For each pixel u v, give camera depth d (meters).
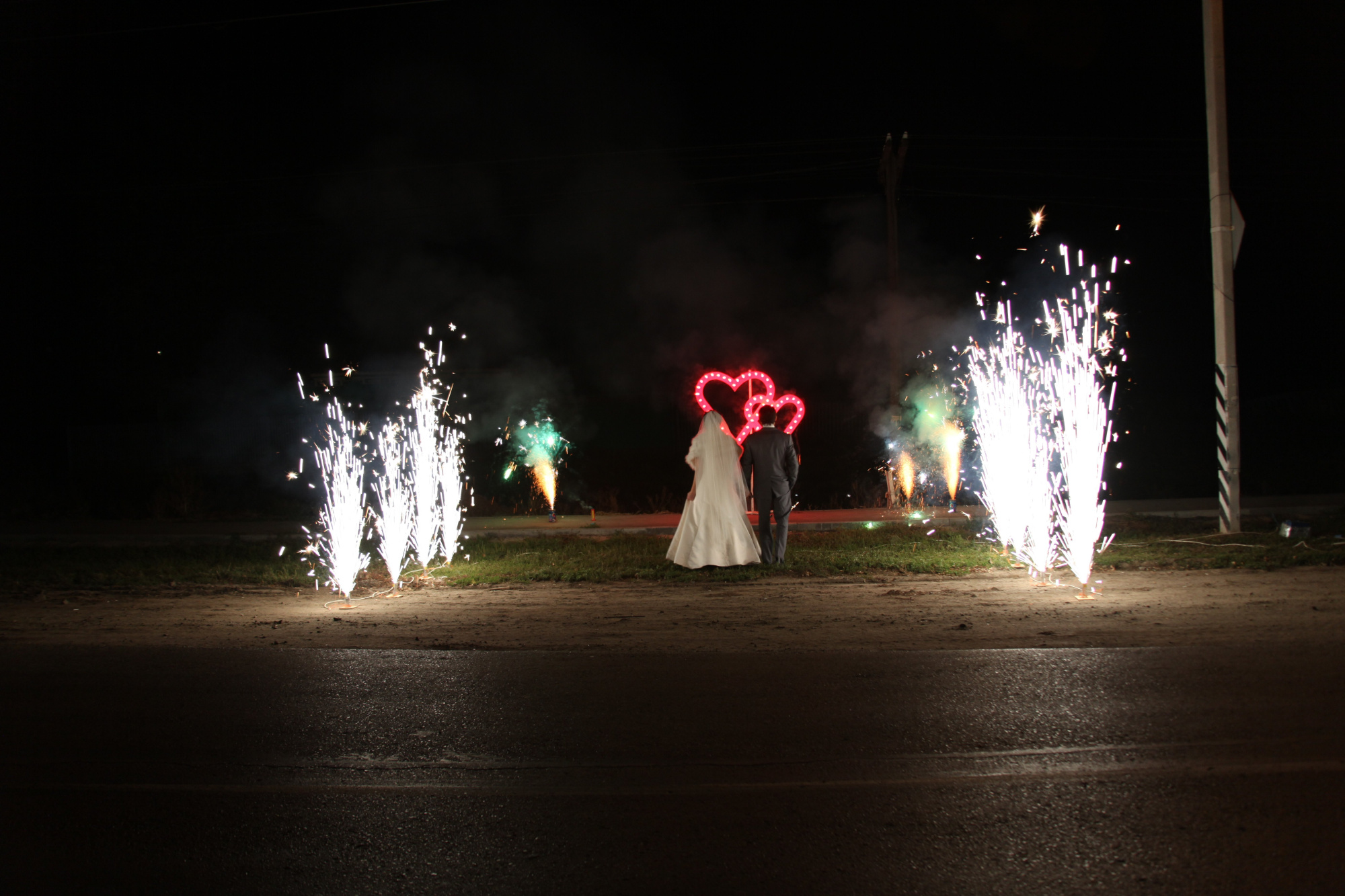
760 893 3.32
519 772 4.55
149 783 4.51
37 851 3.81
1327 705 5.15
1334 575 9.19
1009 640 6.92
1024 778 4.30
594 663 6.61
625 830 3.88
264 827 4.01
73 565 12.46
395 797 4.29
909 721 5.11
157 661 6.86
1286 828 3.71
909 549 12.02
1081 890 3.29
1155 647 6.53
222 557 13.26
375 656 6.93
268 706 5.70
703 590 9.65
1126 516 14.81
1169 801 4.00
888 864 3.52
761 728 5.08
